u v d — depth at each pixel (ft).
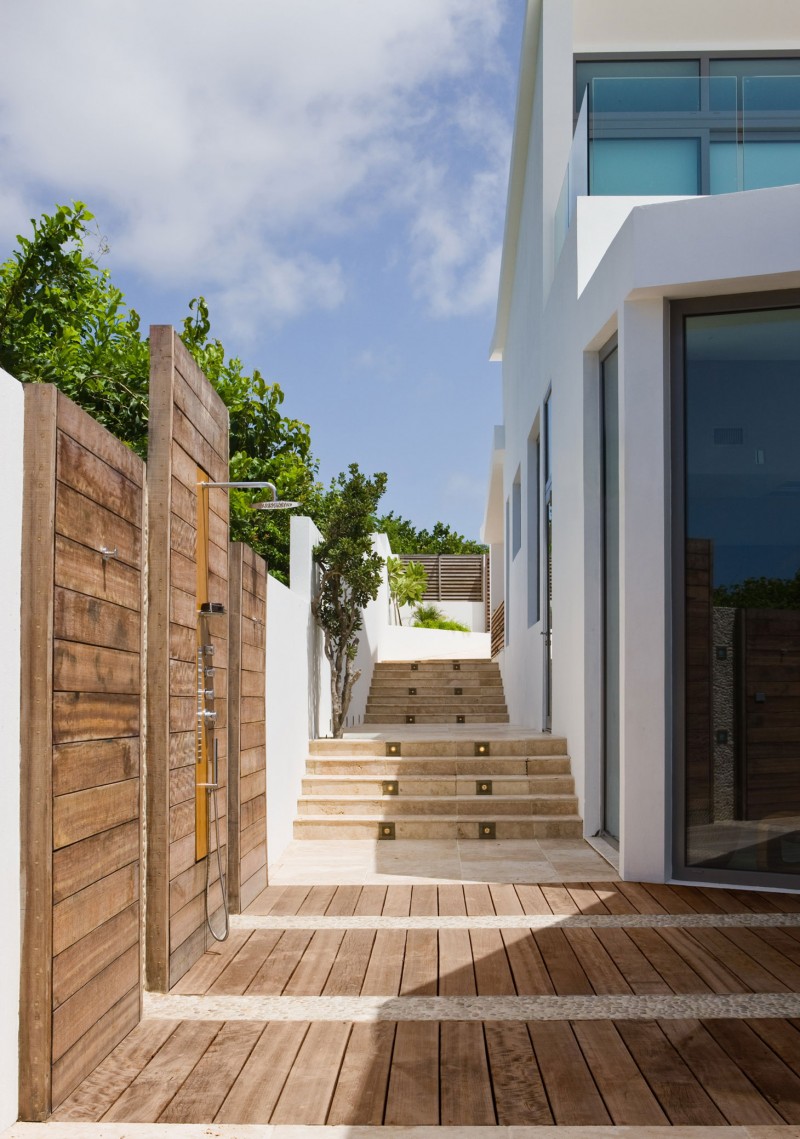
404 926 16.88
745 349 19.72
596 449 23.88
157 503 13.57
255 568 19.27
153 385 13.69
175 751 14.02
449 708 42.57
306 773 27.02
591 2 32.76
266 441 37.78
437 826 24.68
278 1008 12.98
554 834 24.58
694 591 19.76
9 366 26.08
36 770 9.70
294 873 20.98
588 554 23.94
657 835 19.84
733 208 18.83
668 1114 10.02
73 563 10.42
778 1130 9.67
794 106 24.97
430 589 82.23
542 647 32.76
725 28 34.01
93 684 10.98
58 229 26.58
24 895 9.74
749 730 19.34
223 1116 9.97
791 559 19.21
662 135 25.11
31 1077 9.82
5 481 9.35
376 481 30.71
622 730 20.13
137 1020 12.42
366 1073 10.98
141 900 12.65
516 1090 10.57
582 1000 13.25
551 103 30.83
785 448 19.38
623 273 20.13
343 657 34.27
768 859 19.13
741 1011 12.83
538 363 34.22
